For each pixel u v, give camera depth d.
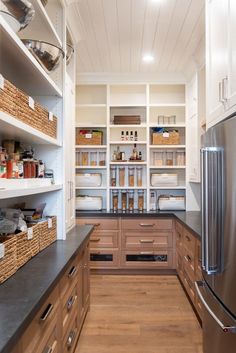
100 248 4.11
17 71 1.83
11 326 1.00
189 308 3.05
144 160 4.57
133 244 4.10
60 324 1.68
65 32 2.43
